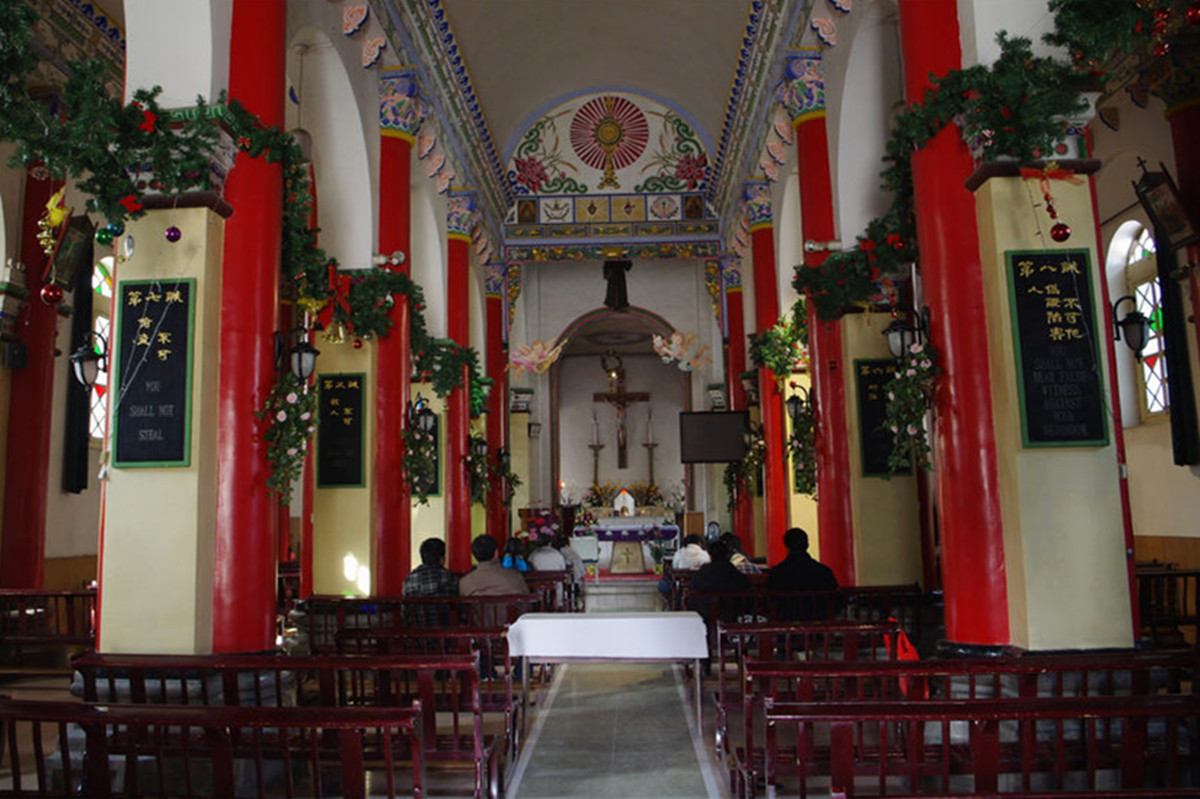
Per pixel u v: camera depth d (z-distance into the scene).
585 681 9.95
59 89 11.48
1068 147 6.79
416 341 12.12
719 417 19.83
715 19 17.55
